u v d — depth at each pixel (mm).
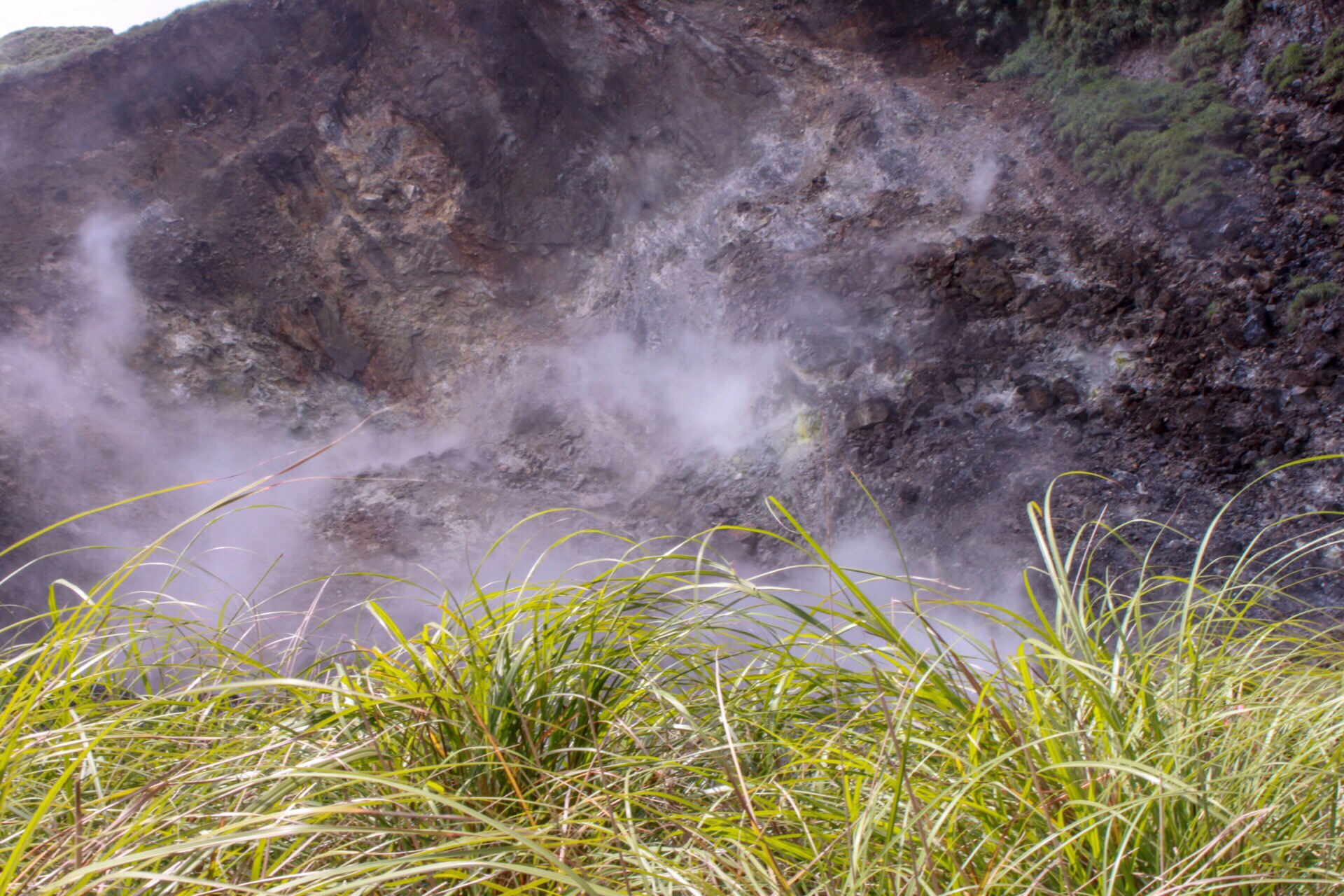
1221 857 1512
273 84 15391
